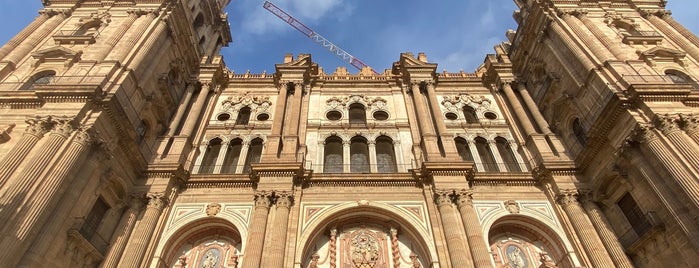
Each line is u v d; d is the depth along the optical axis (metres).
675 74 22.67
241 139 27.30
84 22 26.55
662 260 17.84
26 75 22.09
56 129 17.31
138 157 21.98
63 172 16.39
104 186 19.41
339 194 22.56
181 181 23.05
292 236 20.08
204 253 21.31
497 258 21.08
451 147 24.97
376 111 30.11
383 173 23.25
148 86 24.58
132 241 19.53
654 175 17.94
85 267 17.92
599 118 20.58
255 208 20.84
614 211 21.02
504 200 22.66
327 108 30.28
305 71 31.83
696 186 15.88
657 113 18.41
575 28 25.97
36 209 15.09
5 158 16.23
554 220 21.81
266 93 31.78
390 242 21.70
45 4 28.47
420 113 28.11
